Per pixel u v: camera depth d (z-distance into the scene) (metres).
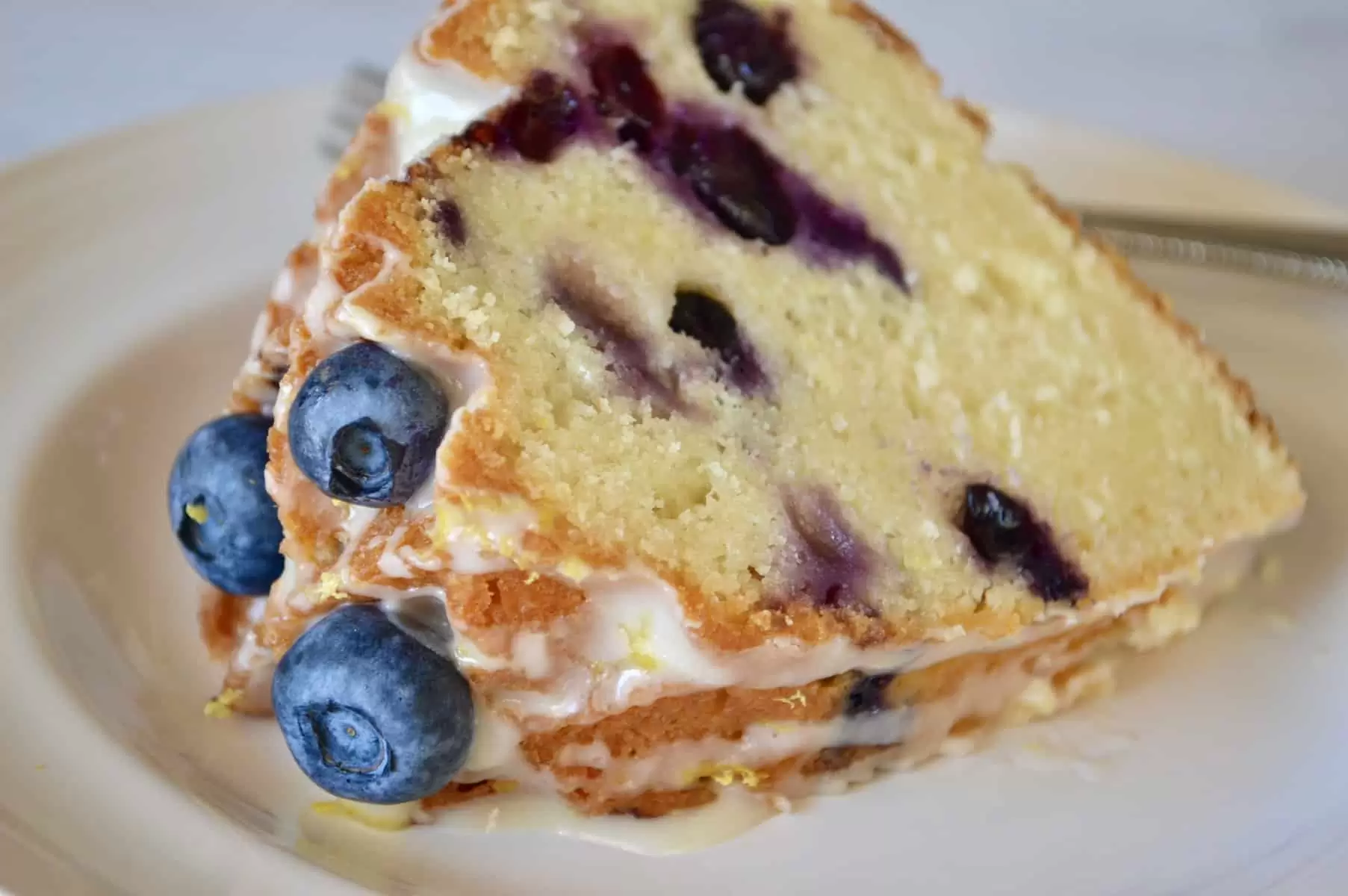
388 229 0.22
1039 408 0.25
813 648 0.22
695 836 0.22
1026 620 0.23
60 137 0.33
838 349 0.24
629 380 0.23
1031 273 0.25
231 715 0.23
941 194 0.26
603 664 0.22
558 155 0.23
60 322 0.26
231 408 0.23
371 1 0.43
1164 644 0.25
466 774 0.22
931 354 0.24
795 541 0.22
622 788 0.22
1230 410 0.26
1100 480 0.24
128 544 0.25
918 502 0.23
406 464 0.21
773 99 0.25
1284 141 0.37
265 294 0.27
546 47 0.23
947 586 0.23
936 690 0.23
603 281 0.23
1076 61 0.42
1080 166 0.31
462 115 0.23
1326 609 0.25
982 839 0.22
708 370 0.23
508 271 0.22
